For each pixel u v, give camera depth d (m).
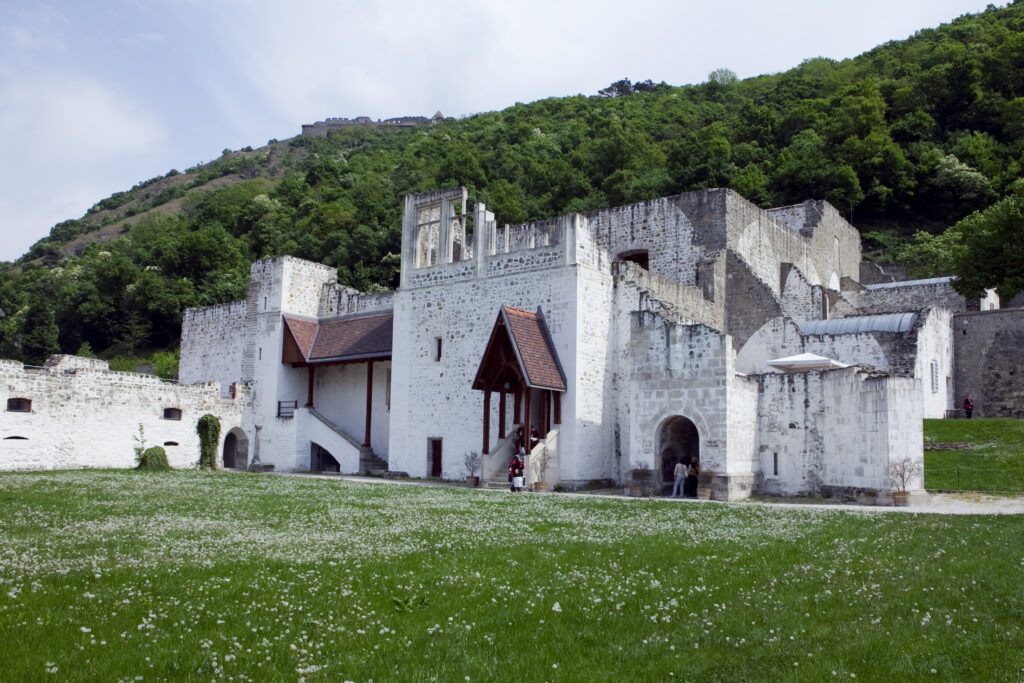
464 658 8.76
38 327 87.06
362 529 18.72
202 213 115.75
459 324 42.38
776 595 11.67
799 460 32.06
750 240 49.31
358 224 94.00
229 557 14.33
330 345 51.31
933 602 11.03
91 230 169.62
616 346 40.19
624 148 89.31
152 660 8.38
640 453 33.91
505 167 98.38
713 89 125.25
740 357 45.19
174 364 78.25
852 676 8.32
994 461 30.95
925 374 41.78
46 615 9.87
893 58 110.94
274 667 8.35
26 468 42.12
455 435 41.59
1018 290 49.22
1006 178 79.06
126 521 19.53
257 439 53.03
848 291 57.59
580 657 8.92
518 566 13.79
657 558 14.65
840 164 80.44
